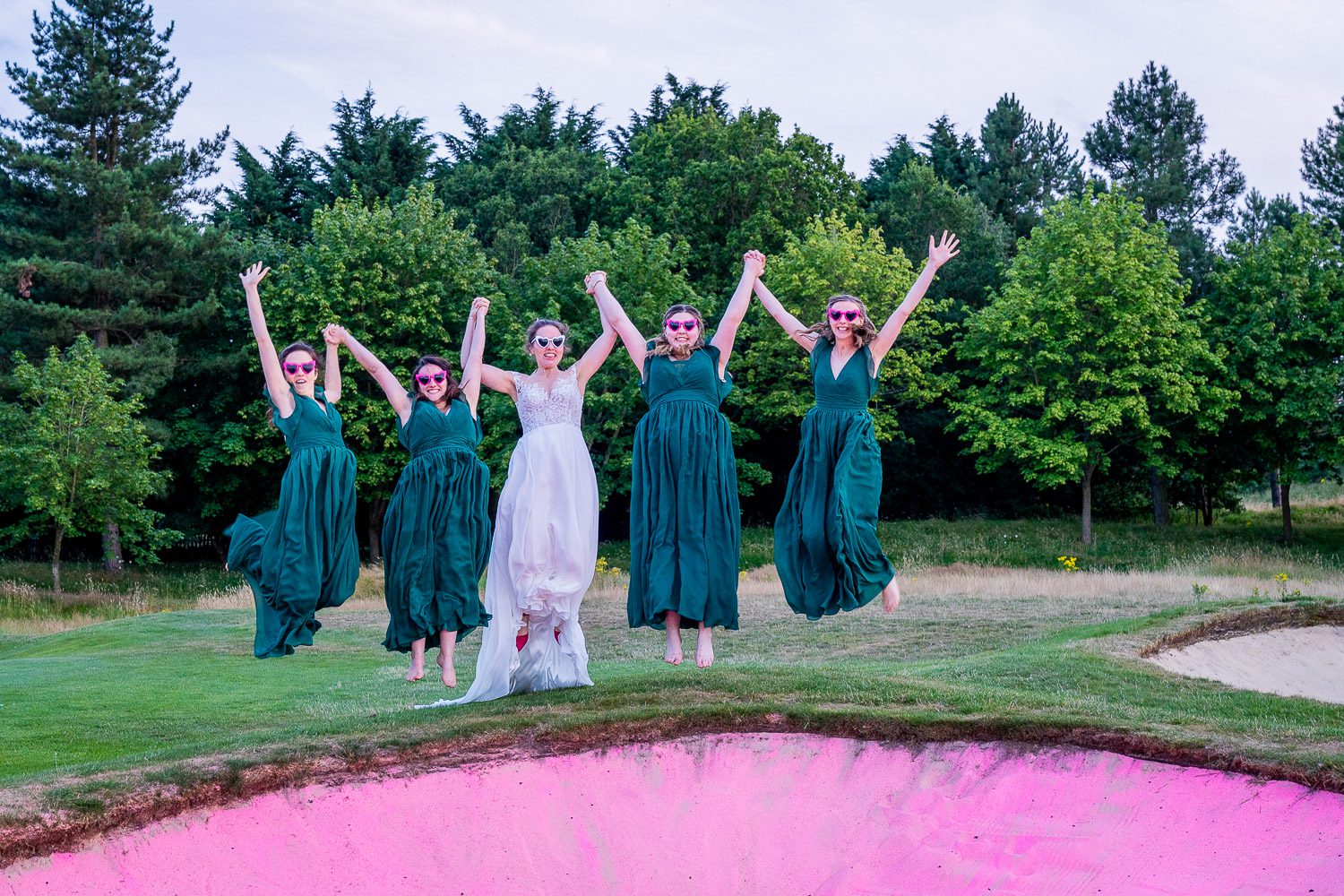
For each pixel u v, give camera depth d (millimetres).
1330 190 46125
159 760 7719
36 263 33344
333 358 8422
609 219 45500
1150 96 55750
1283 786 7184
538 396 8484
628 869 7414
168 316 35500
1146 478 41625
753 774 8117
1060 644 14562
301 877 7039
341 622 22281
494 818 7555
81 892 6625
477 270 36500
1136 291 31984
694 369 8062
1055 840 7266
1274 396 34344
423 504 8133
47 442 29875
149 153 37281
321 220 35750
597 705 8625
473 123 57469
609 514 41844
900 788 7949
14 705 13086
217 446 36750
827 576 7875
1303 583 23250
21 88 36250
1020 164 58219
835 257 34344
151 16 37719
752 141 43000
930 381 36281
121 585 32438
